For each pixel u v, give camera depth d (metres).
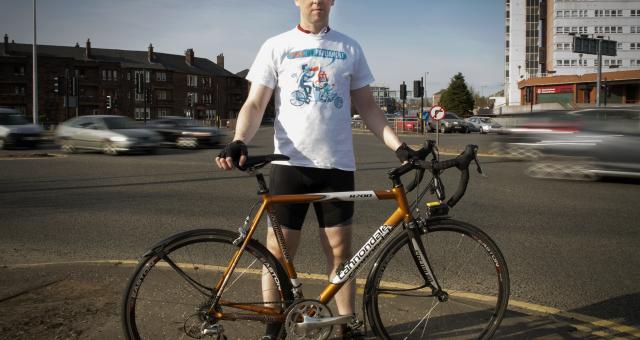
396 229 2.85
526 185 9.94
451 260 2.90
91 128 18.31
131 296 2.58
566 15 87.94
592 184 10.12
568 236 5.76
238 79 106.00
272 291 2.70
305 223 6.39
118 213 7.00
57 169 12.73
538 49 106.44
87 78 82.94
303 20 2.80
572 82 67.94
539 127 11.12
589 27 87.69
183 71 95.19
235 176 11.28
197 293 2.65
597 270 4.54
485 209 7.41
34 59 29.81
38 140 20.91
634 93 64.69
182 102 95.38
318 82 2.75
